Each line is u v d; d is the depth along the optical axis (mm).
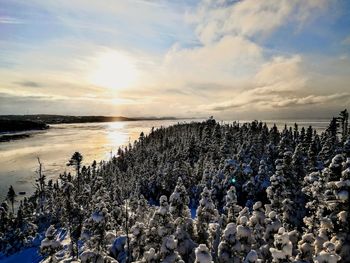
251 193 58469
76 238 41156
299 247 18266
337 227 16969
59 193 63844
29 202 75438
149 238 24312
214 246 24891
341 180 16375
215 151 87250
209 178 69750
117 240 30594
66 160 153250
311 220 22516
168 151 109250
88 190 54188
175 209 27141
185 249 24078
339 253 16094
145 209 40938
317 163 58062
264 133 98938
